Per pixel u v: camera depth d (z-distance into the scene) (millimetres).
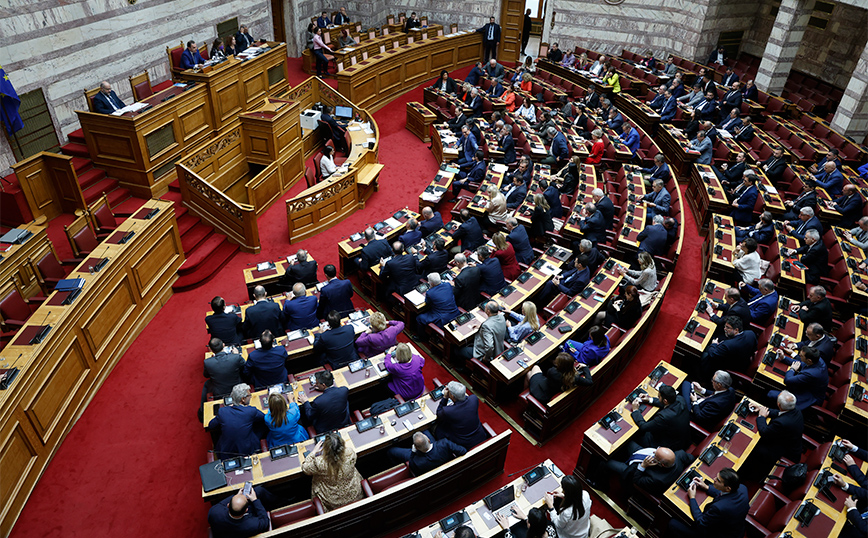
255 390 7418
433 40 20984
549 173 13445
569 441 7648
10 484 6391
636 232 10797
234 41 15219
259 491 6012
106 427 7648
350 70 17500
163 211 9875
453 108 17203
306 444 6395
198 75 12852
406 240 10477
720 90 18672
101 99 11055
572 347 8023
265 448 6637
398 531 6410
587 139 15609
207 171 12523
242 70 14109
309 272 9547
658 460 6047
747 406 7008
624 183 12852
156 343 9172
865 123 16031
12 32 10656
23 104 11133
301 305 8523
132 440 7488
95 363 8164
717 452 6434
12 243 8664
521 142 14938
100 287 8250
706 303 8992
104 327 8422
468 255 10516
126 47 13578
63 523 6449
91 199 11070
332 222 12586
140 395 8188
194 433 7637
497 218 11570
